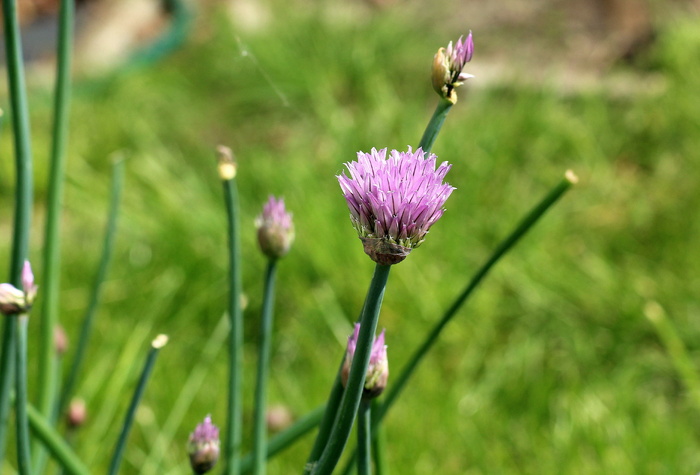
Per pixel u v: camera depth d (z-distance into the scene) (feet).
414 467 3.38
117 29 7.71
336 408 1.72
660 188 5.27
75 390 3.63
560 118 5.85
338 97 6.53
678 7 7.23
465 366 4.07
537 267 4.48
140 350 4.03
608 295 4.33
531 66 7.02
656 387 4.10
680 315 4.27
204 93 6.82
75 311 4.26
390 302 4.26
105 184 5.27
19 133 1.93
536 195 5.17
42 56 7.55
